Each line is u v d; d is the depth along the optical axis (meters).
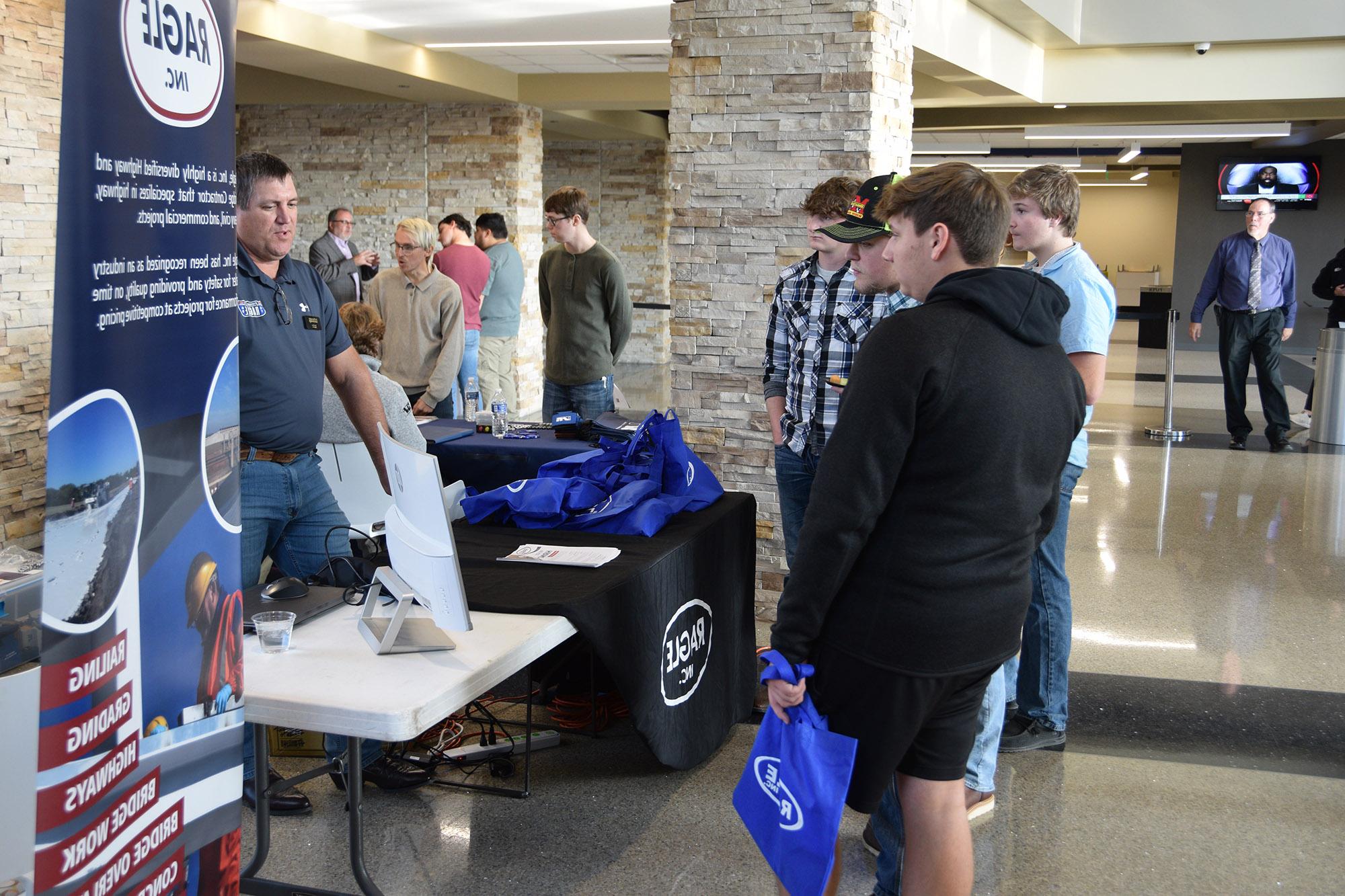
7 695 2.20
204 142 1.56
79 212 1.32
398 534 2.11
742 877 2.69
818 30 4.21
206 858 1.67
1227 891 2.67
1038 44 10.00
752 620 3.60
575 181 15.39
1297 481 7.47
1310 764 3.36
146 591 1.49
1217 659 4.24
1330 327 8.84
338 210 8.39
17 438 3.73
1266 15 9.36
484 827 2.91
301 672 2.01
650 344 15.25
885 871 2.30
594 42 8.84
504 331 8.41
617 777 3.22
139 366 1.44
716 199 4.41
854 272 3.03
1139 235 27.62
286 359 2.85
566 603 2.39
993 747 2.96
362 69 8.64
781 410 3.61
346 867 2.70
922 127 13.26
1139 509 6.68
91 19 1.33
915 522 1.89
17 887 2.11
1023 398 1.87
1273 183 16.91
